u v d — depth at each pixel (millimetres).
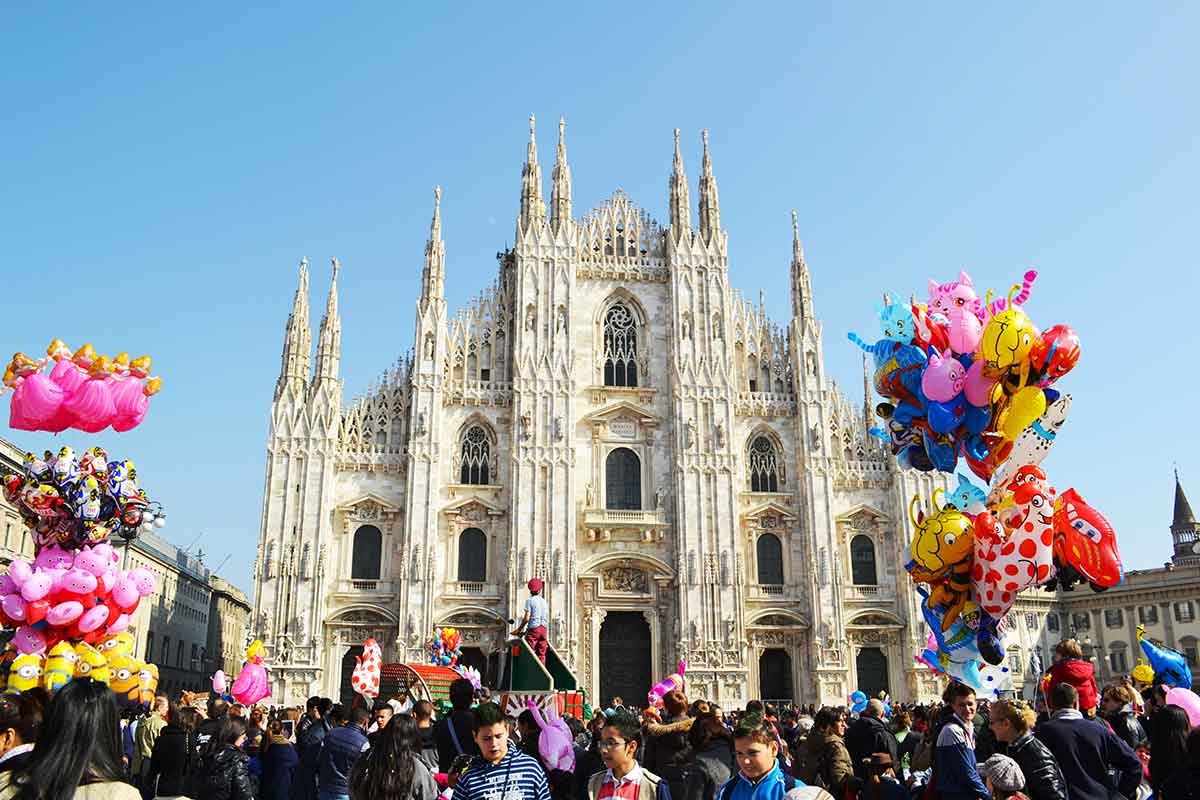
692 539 74562
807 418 78312
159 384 33062
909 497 77750
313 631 69500
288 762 22047
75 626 31297
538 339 77562
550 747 17203
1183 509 134000
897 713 26109
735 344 81375
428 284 77562
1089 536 24203
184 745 20172
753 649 74812
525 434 75188
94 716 9117
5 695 12258
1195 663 97562
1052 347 25062
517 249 79438
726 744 16078
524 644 27250
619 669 73812
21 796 8664
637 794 13578
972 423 27703
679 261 80625
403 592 70750
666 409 78500
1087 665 17031
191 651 122438
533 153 82250
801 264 82062
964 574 26562
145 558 100125
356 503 73062
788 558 76625
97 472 32688
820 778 17500
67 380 31203
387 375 76625
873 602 76125
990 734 17828
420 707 19422
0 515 71438
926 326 28266
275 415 73188
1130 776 15008
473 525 74312
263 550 70500
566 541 73375
